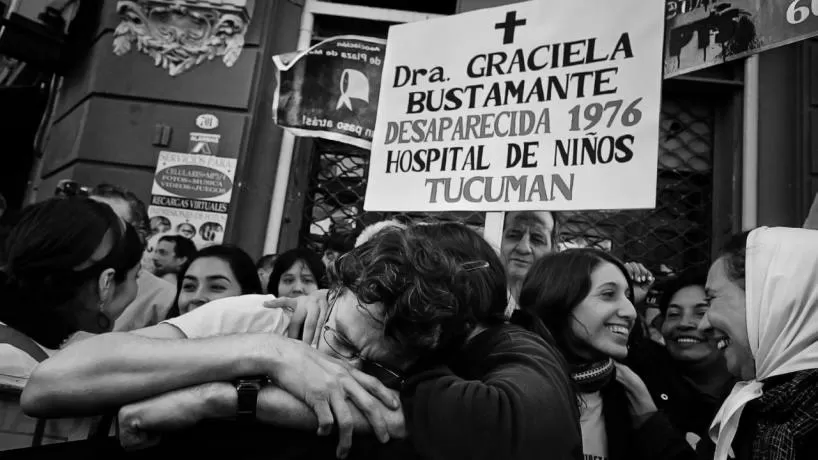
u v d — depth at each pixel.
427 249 0.96
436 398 0.89
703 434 2.08
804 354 1.30
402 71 2.16
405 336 0.92
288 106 2.42
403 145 2.11
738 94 3.45
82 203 1.59
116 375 0.87
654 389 2.18
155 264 3.18
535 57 1.98
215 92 3.53
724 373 2.20
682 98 3.55
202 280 2.49
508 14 2.05
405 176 2.08
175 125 3.51
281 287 2.61
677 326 2.28
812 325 1.31
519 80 1.99
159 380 0.87
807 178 3.21
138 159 3.47
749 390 1.38
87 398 0.86
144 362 0.87
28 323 1.45
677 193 3.44
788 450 1.23
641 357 2.22
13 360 1.37
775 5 1.76
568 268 1.94
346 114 2.40
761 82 3.37
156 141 3.47
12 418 1.35
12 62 4.96
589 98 1.89
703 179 3.48
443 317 0.91
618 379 1.91
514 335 1.06
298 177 3.56
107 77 3.58
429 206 2.02
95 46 3.76
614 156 1.82
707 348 2.22
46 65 3.98
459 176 2.01
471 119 2.03
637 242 3.29
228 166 3.42
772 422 1.32
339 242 3.01
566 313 1.91
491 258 1.12
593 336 1.88
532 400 0.89
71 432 1.36
